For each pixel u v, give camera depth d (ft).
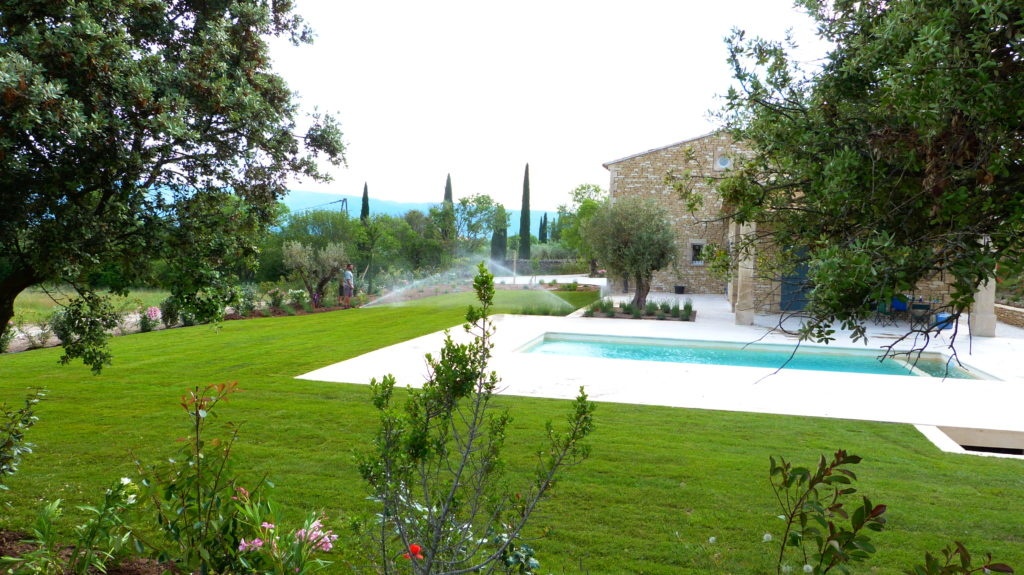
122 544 8.75
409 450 7.39
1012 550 12.19
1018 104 5.32
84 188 11.91
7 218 11.36
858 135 6.95
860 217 6.57
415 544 8.03
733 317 61.98
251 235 15.43
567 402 24.98
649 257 61.31
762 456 18.01
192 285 13.39
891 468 17.04
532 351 45.09
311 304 71.31
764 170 8.73
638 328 52.49
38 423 20.58
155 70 12.16
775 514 13.96
